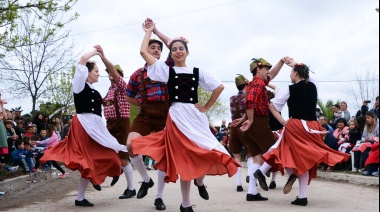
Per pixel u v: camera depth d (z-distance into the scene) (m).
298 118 5.41
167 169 4.32
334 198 5.94
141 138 4.59
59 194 6.85
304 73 5.48
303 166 5.21
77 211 5.05
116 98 6.40
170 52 4.98
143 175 5.60
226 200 5.86
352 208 5.09
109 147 5.49
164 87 5.30
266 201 5.72
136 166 5.51
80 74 5.36
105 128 5.59
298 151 5.27
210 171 4.50
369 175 8.18
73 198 6.28
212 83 4.64
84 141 5.42
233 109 7.28
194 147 4.37
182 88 4.57
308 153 5.20
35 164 10.20
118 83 6.30
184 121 4.48
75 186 8.19
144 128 5.26
